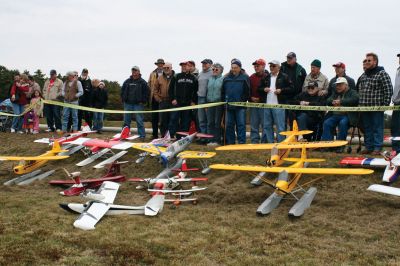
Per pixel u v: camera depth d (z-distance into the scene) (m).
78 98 17.56
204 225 8.64
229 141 14.01
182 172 11.59
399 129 11.66
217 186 11.29
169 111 15.05
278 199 9.88
